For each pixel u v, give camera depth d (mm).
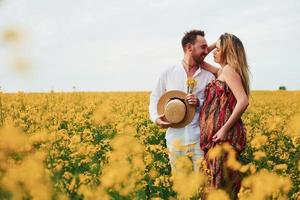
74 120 10492
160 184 4492
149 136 8836
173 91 5242
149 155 4918
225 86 4742
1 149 2689
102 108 7254
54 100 16375
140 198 3654
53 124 10172
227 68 4699
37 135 4785
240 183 4602
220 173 4551
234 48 4715
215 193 3178
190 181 3414
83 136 7941
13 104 13766
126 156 3879
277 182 3297
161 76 5477
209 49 5305
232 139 4668
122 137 3975
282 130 8805
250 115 13617
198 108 5227
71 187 3609
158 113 5316
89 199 3260
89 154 5484
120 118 10961
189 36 5246
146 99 21953
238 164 4062
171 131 5297
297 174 5410
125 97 23484
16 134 2672
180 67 5363
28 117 10820
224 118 4707
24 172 2770
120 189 3377
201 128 4840
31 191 2775
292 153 7391
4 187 2736
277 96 28578
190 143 5176
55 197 3088
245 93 4691
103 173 3873
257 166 5625
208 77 5289
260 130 9414
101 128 9359
